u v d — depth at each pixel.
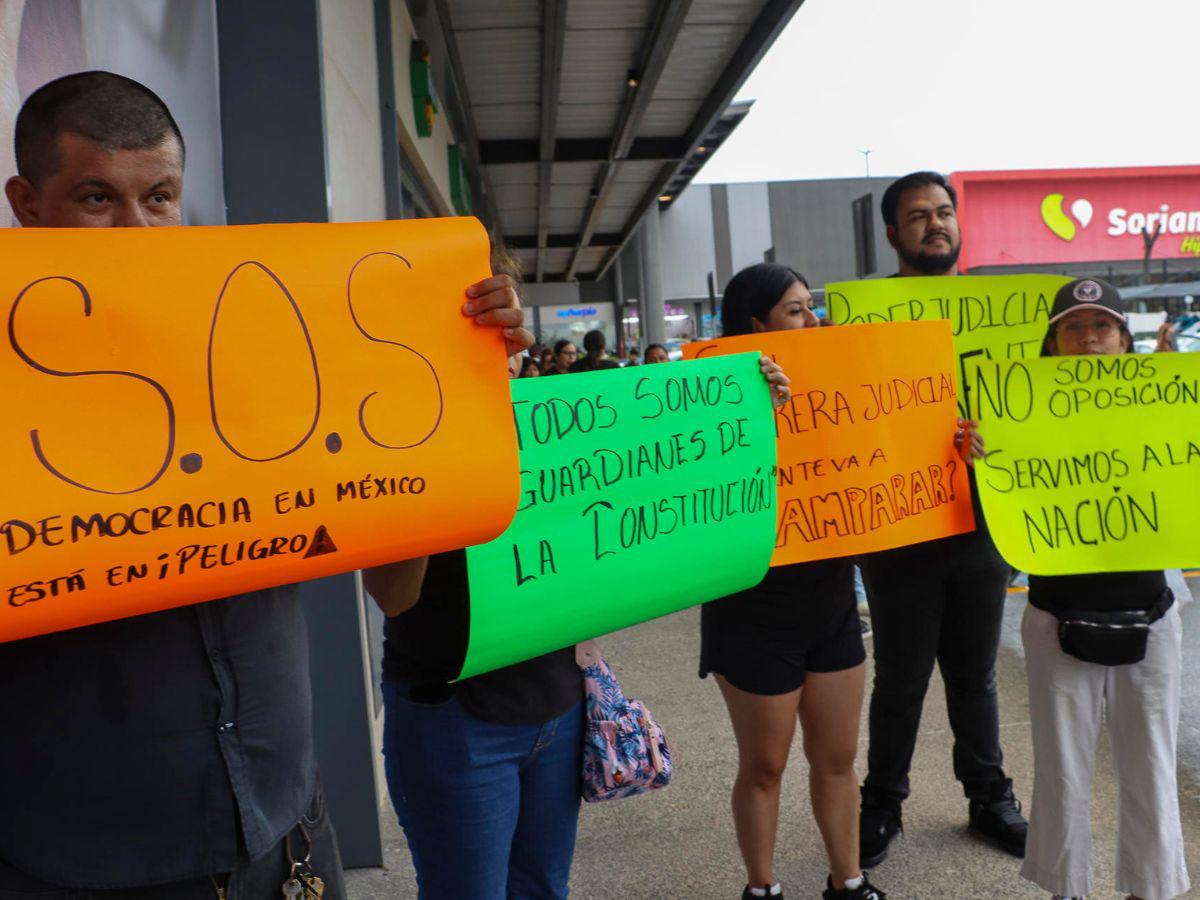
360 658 3.17
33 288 1.18
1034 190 30.80
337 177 3.67
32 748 1.29
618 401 2.07
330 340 1.36
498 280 1.46
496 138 11.97
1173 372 2.73
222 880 1.41
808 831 3.37
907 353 2.76
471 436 1.46
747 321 2.87
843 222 48.00
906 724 3.15
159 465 1.23
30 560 1.15
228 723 1.39
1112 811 3.41
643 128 11.77
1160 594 2.56
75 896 1.31
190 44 2.73
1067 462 2.71
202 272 1.28
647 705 4.77
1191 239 31.36
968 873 3.05
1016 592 6.95
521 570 1.89
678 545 2.14
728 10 7.80
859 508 2.67
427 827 1.99
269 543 1.31
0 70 1.67
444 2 7.31
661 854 3.29
